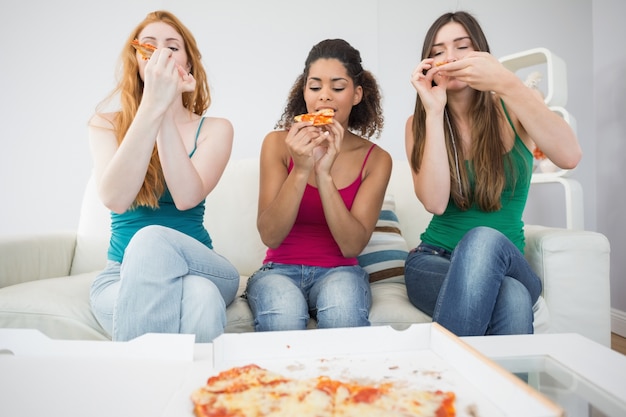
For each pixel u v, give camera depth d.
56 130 2.61
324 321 1.23
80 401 0.62
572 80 2.83
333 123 1.38
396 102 2.67
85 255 1.88
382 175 1.55
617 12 2.56
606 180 2.70
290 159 1.58
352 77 1.55
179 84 1.32
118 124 1.53
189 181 1.37
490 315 1.13
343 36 2.65
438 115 1.47
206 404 0.57
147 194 1.41
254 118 2.62
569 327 1.40
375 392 0.60
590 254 1.40
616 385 0.69
